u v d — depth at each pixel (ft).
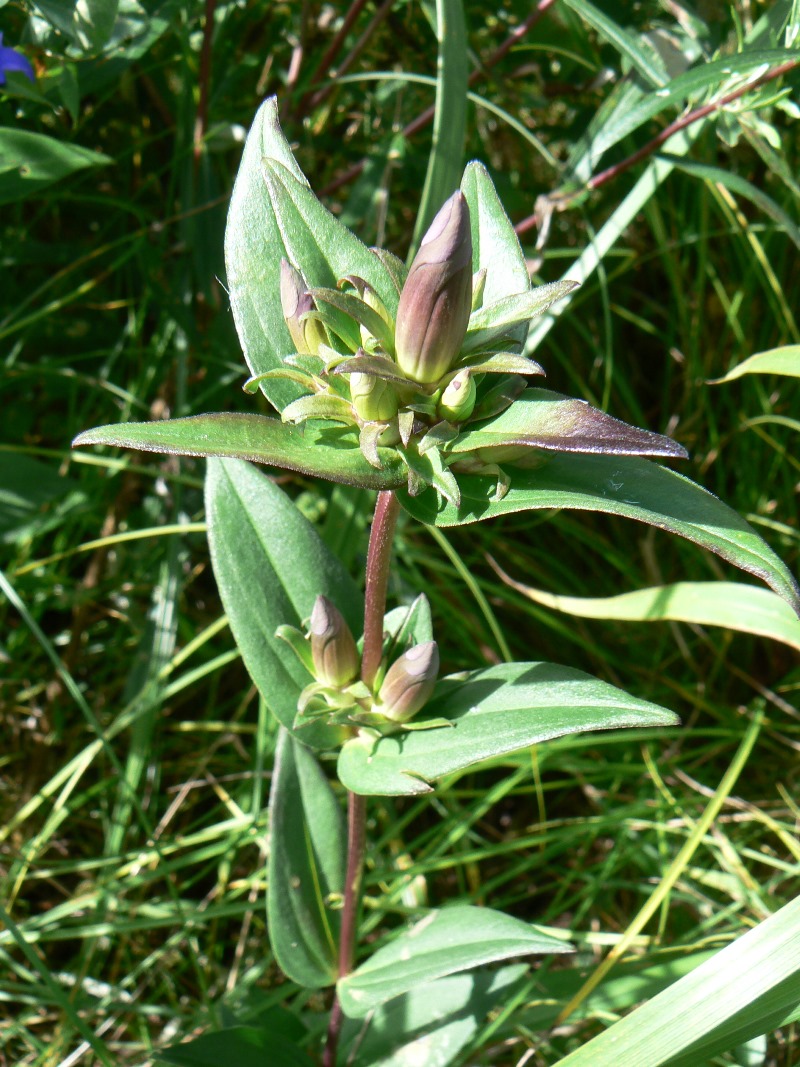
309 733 0.91
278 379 0.84
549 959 1.14
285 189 0.84
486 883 1.27
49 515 1.33
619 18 1.34
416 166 1.42
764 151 1.19
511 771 1.39
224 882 1.20
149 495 1.46
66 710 1.37
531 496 0.74
